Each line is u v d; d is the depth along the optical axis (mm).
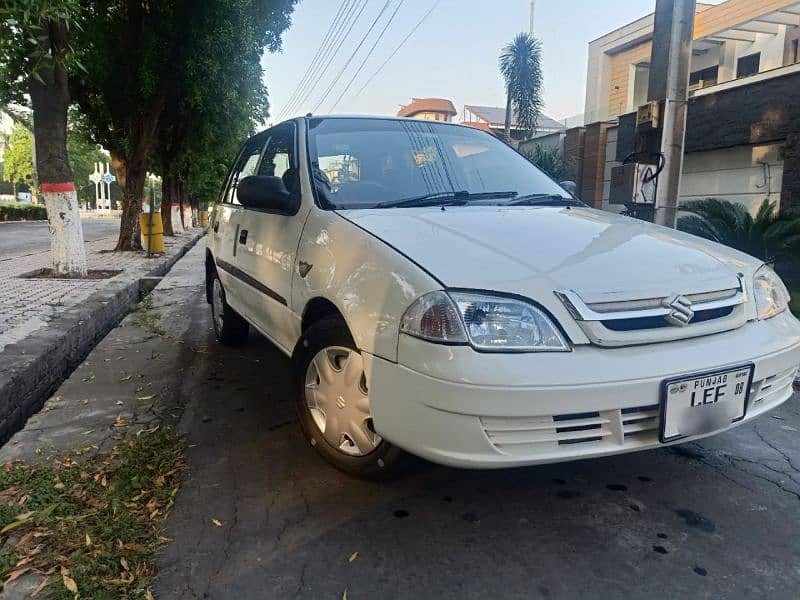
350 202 3104
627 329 2197
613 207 17359
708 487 2729
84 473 2750
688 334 2283
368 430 2584
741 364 2330
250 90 14234
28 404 3982
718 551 2256
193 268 11031
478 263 2289
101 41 11648
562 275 2264
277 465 2895
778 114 11922
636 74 26234
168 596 1985
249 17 12016
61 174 9094
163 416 3486
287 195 3256
